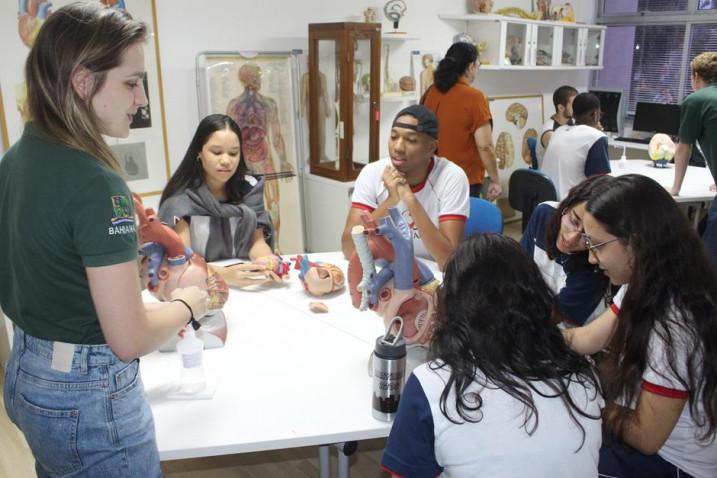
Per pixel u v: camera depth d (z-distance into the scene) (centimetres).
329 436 125
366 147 390
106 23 97
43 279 102
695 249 123
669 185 386
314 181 399
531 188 341
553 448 96
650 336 120
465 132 358
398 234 141
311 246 417
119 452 109
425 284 150
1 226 108
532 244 203
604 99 567
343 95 366
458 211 219
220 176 214
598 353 146
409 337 145
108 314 100
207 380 144
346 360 155
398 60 453
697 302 119
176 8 347
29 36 293
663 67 586
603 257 129
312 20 400
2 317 285
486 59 484
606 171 358
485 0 477
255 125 375
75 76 96
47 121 98
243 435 124
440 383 100
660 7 578
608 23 614
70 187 97
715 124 323
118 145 335
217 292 160
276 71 378
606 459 136
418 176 221
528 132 564
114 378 107
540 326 101
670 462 132
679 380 117
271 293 200
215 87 358
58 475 111
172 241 158
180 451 120
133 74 101
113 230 98
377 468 227
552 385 98
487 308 99
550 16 536
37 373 106
